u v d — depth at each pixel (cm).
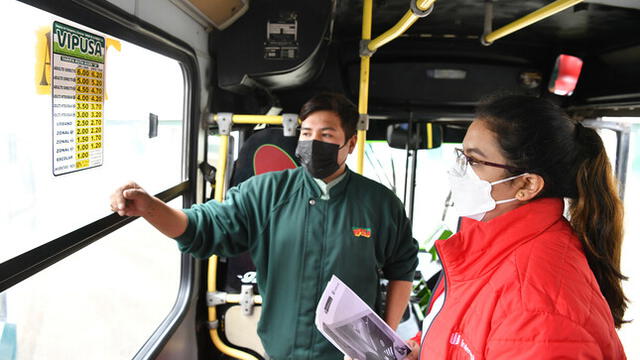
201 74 217
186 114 202
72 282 153
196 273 234
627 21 230
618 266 85
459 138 308
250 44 218
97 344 165
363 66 221
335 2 224
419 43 287
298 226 154
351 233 154
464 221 103
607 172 84
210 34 224
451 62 290
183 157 206
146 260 189
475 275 88
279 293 155
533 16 161
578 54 285
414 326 288
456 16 249
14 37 100
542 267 76
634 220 269
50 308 144
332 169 151
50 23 102
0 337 128
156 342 180
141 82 159
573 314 69
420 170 310
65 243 108
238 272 242
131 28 137
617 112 262
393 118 297
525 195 86
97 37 124
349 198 159
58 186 110
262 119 225
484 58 292
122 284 181
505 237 86
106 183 135
